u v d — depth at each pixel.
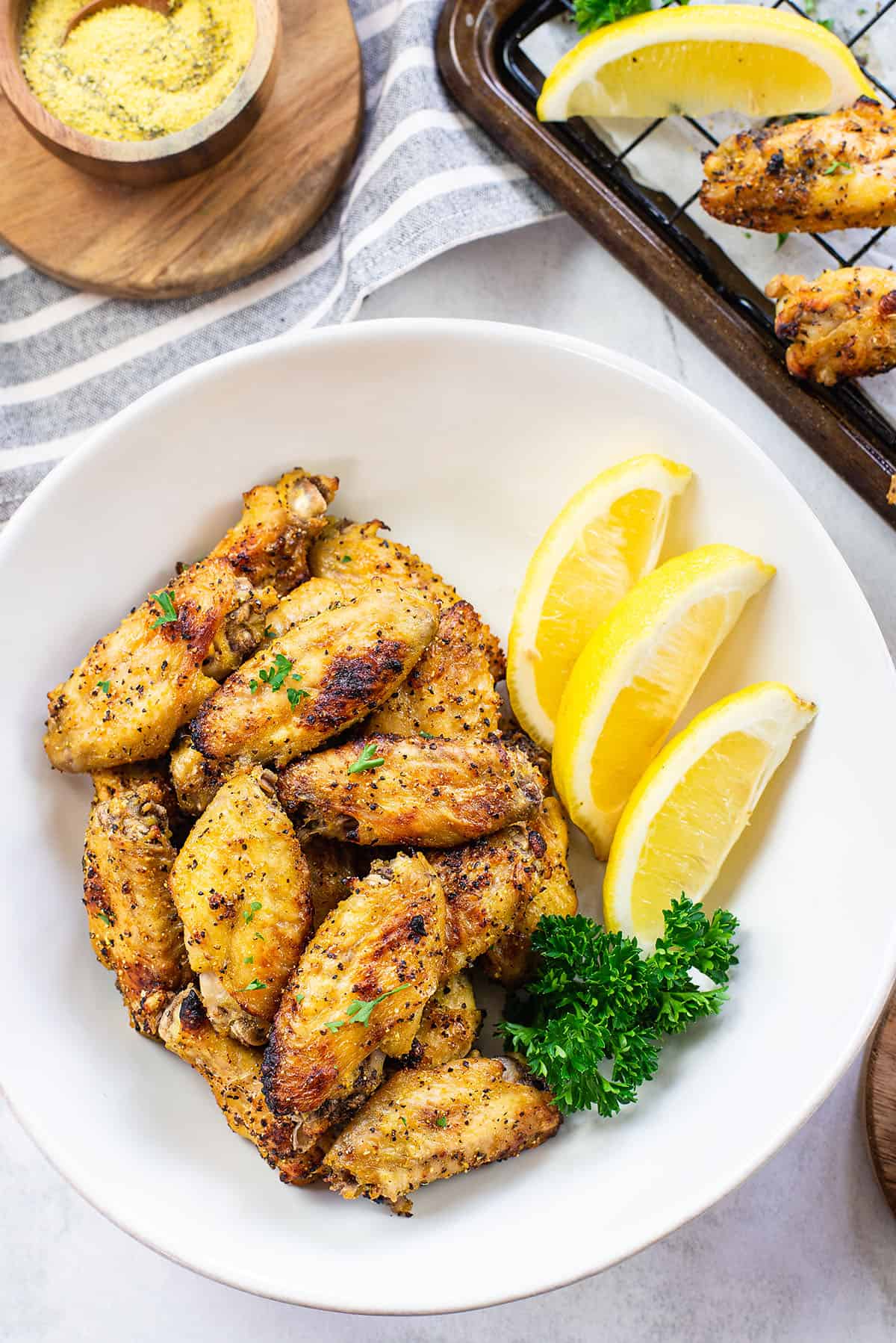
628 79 0.57
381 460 0.58
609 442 0.57
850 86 0.56
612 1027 0.53
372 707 0.53
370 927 0.51
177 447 0.56
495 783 0.53
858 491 0.57
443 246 0.58
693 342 0.60
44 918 0.56
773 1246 0.60
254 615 0.55
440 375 0.57
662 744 0.56
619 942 0.54
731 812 0.55
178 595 0.54
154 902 0.53
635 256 0.58
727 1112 0.54
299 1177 0.53
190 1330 0.60
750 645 0.57
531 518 0.59
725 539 0.57
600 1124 0.55
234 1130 0.54
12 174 0.60
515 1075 0.53
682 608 0.55
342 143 0.59
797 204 0.55
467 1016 0.53
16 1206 0.60
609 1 0.57
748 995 0.55
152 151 0.57
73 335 0.61
